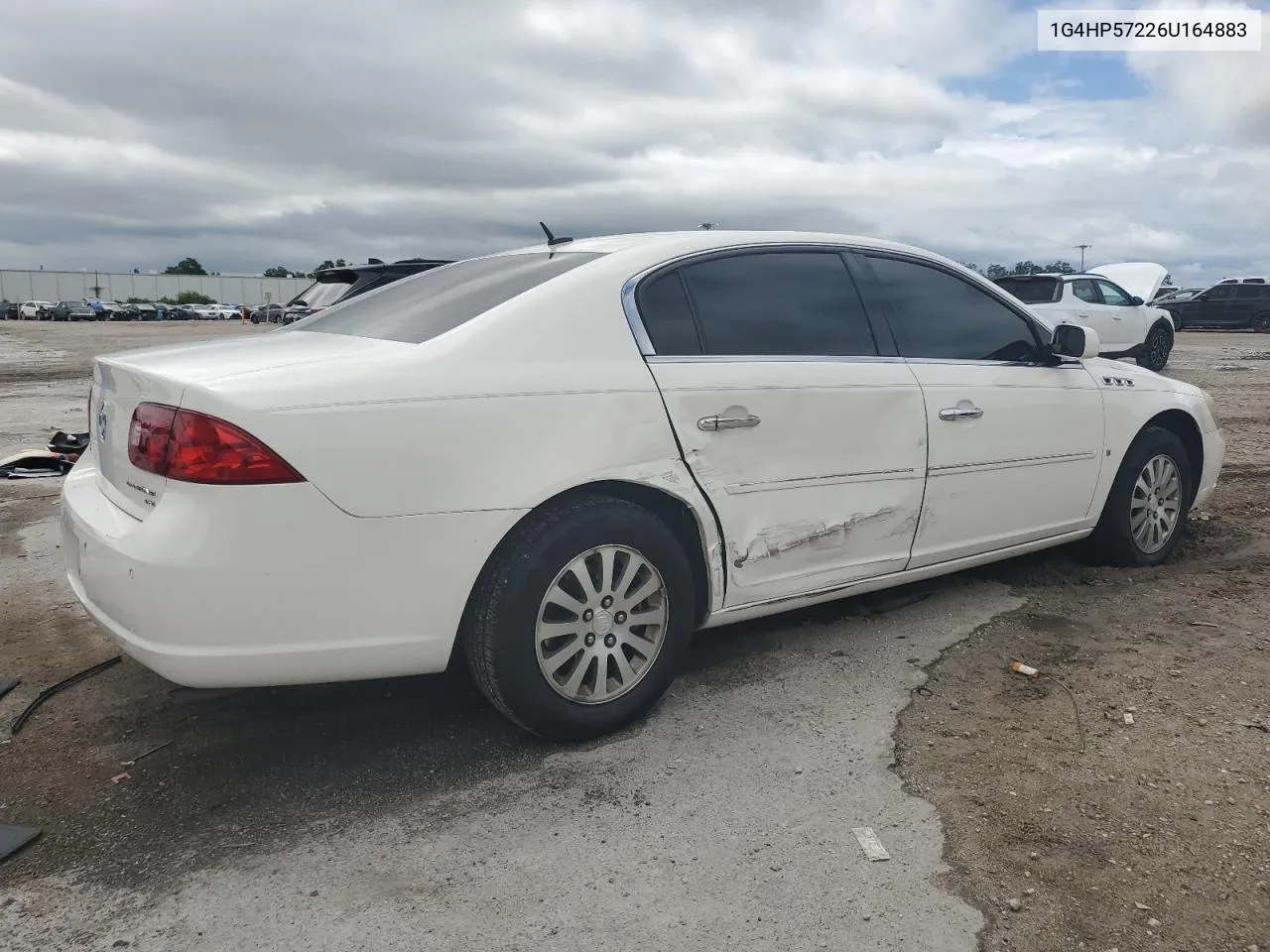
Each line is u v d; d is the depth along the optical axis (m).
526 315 2.95
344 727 3.17
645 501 3.18
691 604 3.18
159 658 2.54
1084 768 2.85
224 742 3.07
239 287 104.75
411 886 2.35
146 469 2.61
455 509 2.69
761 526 3.31
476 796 2.75
